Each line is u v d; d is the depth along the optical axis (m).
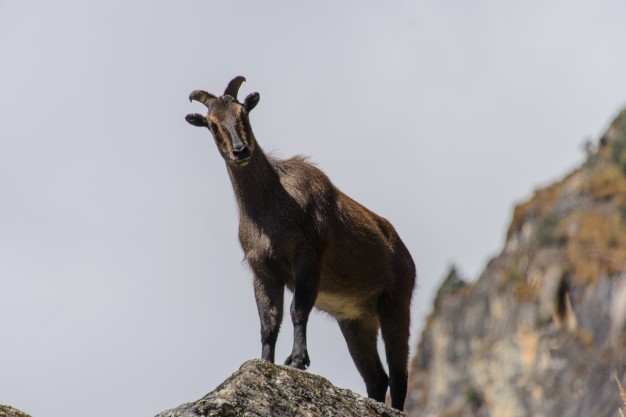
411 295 50.91
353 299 48.78
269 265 45.47
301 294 44.31
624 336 194.12
